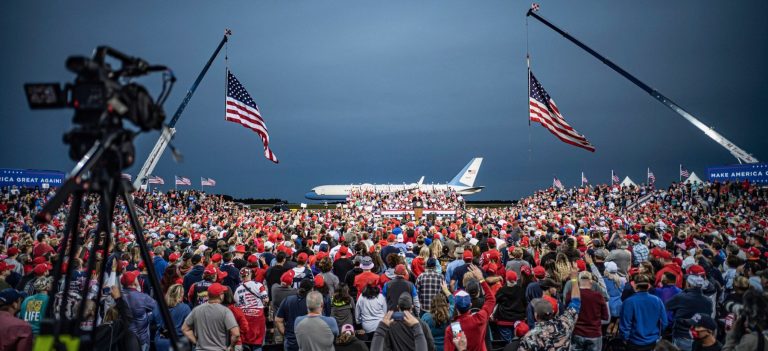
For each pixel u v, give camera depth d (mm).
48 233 19188
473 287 8266
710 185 44938
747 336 5957
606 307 8359
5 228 23641
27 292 10289
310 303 7492
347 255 13438
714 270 12328
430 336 7164
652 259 12438
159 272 12914
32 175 46031
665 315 8508
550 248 15227
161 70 4375
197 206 53000
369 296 9445
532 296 9359
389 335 6965
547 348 6520
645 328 8367
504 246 15930
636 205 50844
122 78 4266
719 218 25047
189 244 17531
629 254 13164
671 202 46281
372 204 65812
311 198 104062
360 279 11016
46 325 3951
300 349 7488
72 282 9062
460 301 7043
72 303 8016
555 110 21312
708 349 7227
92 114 3889
